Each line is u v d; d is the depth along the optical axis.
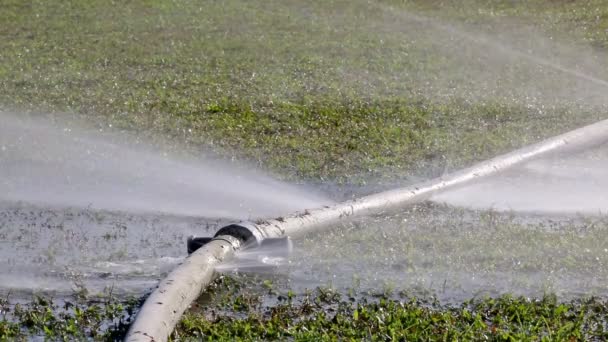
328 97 23.38
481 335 9.02
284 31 34.53
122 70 27.23
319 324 9.38
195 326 9.36
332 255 11.80
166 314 9.25
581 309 9.84
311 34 33.88
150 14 37.84
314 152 17.94
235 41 32.34
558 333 9.06
